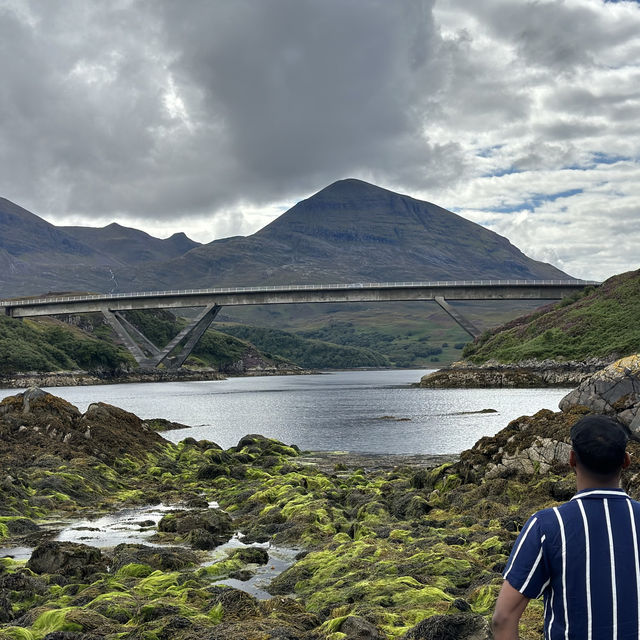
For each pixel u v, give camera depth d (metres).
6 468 24.45
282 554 15.53
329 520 18.14
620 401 21.94
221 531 18.16
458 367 130.88
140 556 14.34
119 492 24.98
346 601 10.90
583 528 3.35
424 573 11.95
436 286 149.38
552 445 20.22
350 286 155.12
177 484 27.17
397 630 8.90
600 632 3.23
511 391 99.25
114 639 8.92
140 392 125.25
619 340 104.25
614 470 3.50
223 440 46.00
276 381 188.38
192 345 175.62
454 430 48.41
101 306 174.00
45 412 33.09
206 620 9.77
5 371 151.12
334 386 147.25
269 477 27.73
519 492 19.22
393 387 133.38
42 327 185.62
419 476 22.95
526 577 3.41
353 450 38.28
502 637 3.43
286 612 10.15
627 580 3.25
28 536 17.66
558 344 113.56
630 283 122.00
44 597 11.66
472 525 16.25
